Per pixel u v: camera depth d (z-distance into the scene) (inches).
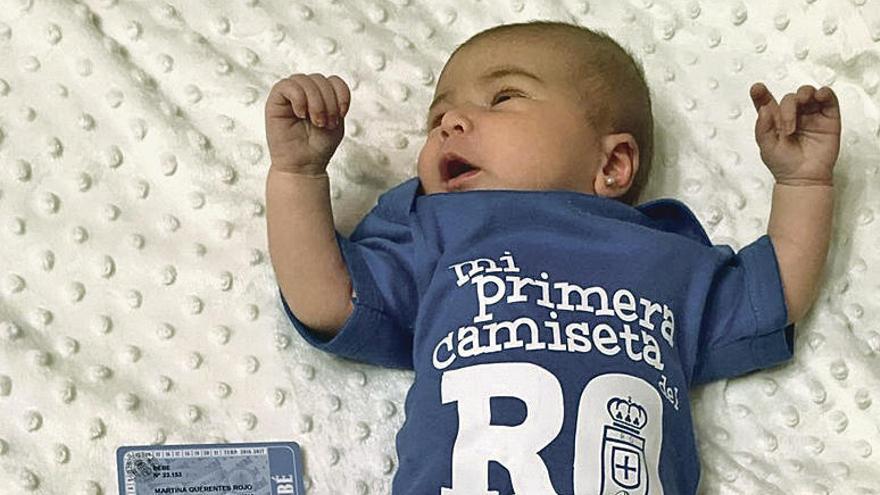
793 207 38.5
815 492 37.4
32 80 39.3
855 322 40.3
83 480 33.7
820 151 38.3
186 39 41.3
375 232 37.8
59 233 37.2
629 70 41.1
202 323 37.0
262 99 40.9
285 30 42.4
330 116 34.9
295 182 35.6
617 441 32.6
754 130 42.2
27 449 33.7
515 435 32.2
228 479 34.8
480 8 44.8
